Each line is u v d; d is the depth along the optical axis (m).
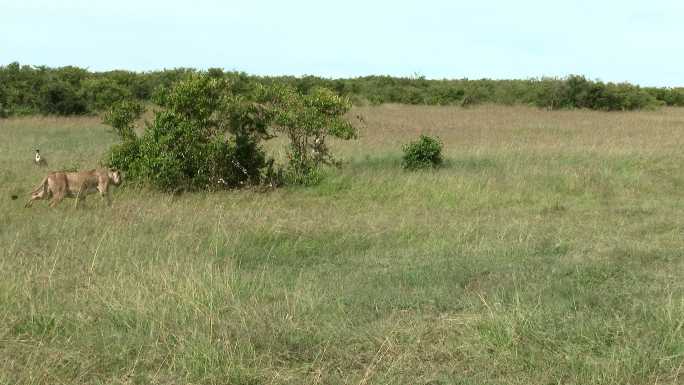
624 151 16.88
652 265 7.79
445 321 5.77
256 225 9.24
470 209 11.25
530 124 25.83
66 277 6.84
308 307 6.13
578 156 16.47
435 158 14.90
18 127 22.59
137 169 12.30
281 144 17.95
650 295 6.52
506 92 41.44
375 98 38.78
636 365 4.89
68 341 5.27
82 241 8.30
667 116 31.91
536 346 5.27
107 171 11.08
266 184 13.11
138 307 5.86
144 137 12.66
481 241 8.75
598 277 7.24
